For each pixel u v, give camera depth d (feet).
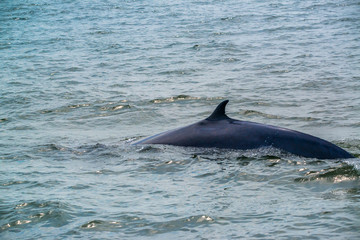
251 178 77.25
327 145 87.56
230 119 96.73
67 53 240.53
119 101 149.07
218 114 98.07
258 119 126.52
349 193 68.23
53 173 84.69
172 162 86.38
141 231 58.95
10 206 68.59
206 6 416.87
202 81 173.99
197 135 93.71
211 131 93.61
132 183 77.71
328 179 74.74
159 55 227.61
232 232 57.06
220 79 175.94
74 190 75.10
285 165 82.07
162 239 56.49
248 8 394.93
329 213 60.44
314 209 62.28
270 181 75.46
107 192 73.77
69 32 309.01
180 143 93.40
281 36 267.80
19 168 88.58
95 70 199.41
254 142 89.51
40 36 296.71
